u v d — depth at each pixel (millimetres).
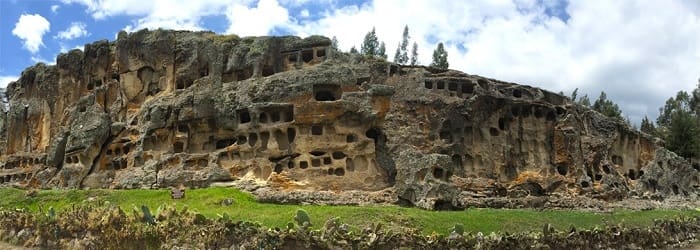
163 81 52594
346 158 45406
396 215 35562
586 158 53406
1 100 75250
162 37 52562
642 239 36781
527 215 38844
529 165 51531
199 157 47594
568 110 54188
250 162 46000
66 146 53688
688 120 80688
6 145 62312
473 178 47688
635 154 58906
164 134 49406
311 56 49688
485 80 51188
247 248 27406
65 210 35000
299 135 45625
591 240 33375
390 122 46375
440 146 46469
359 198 42594
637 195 54938
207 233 28312
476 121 49438
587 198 49344
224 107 47219
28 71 63844
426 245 28625
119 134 52531
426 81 48844
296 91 45656
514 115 52281
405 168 43000
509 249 30000
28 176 57344
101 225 30547
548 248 31047
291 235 27484
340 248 27281
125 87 53812
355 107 45438
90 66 57281
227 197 41344
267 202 41469
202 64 50969
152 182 47062
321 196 42219
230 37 50844
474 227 34375
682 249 38906
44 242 32219
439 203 41094
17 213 34906
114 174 50875
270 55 49125
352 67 47188
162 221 30094
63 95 58719
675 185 58500
